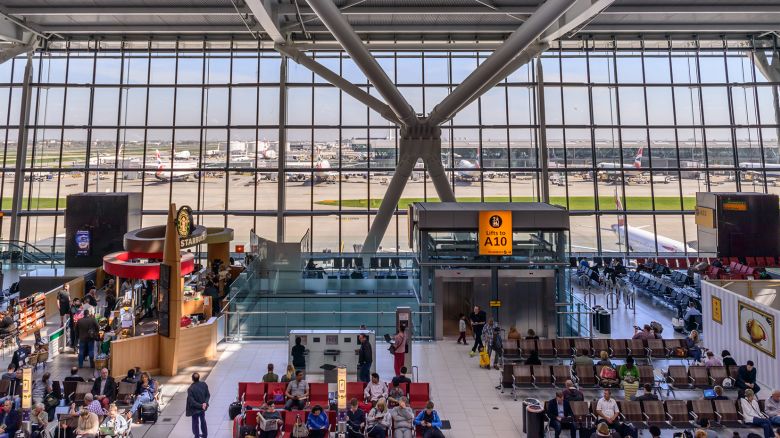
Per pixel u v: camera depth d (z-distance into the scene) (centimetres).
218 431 1152
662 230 4103
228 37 3017
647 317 2084
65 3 2452
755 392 1280
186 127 3077
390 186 2670
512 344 1542
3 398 1099
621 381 1302
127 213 2556
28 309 1802
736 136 3144
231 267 2531
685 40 3141
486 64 2088
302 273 2403
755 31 2992
